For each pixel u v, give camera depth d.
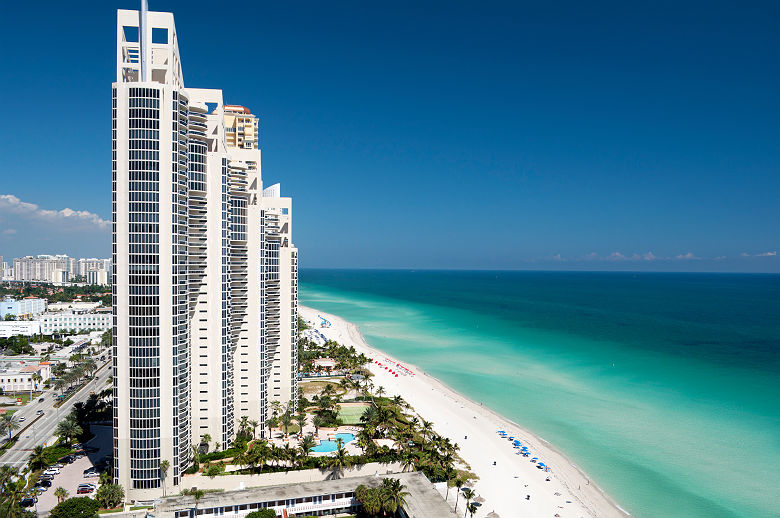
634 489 124.31
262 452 123.00
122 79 112.38
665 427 166.25
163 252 111.00
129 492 112.19
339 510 110.25
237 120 199.62
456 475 123.31
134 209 109.50
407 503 103.81
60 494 108.19
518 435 160.12
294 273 172.00
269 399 170.50
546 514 111.69
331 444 142.00
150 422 111.56
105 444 142.38
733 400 193.12
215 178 129.75
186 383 119.38
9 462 133.50
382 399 191.88
